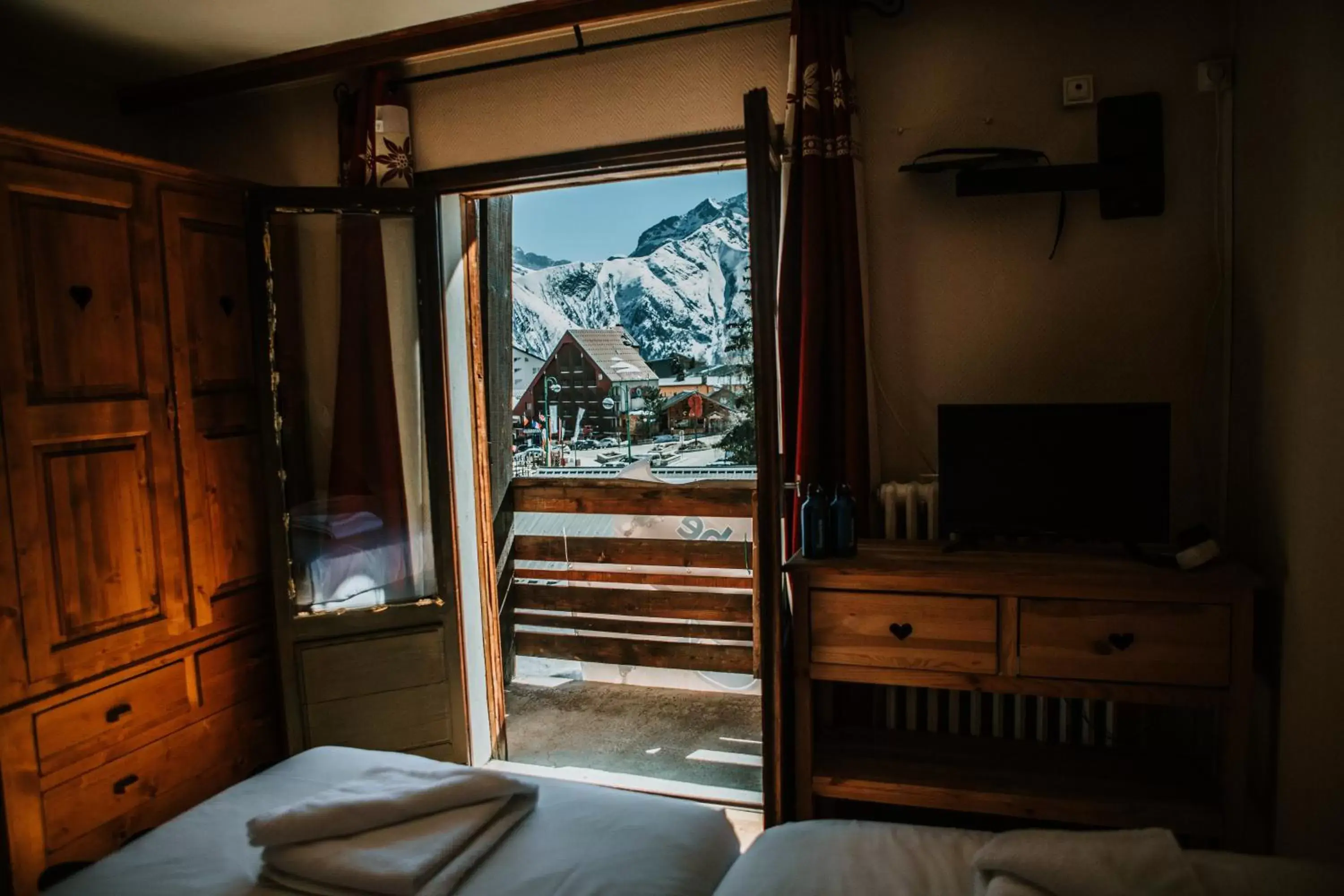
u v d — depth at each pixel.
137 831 2.45
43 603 2.20
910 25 2.43
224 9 2.47
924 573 2.03
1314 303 1.71
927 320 2.49
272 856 1.34
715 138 2.58
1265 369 1.98
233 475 2.78
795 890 1.19
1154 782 2.06
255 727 2.87
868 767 2.18
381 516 2.95
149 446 2.49
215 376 2.72
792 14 2.40
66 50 2.77
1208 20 2.20
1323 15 1.64
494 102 2.82
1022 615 1.99
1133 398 2.33
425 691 2.87
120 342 2.41
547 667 4.03
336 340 2.93
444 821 1.43
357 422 2.94
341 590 2.94
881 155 2.48
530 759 3.07
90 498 2.33
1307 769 1.75
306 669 2.78
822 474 2.50
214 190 2.71
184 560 2.60
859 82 2.48
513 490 3.86
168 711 2.55
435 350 2.84
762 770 2.54
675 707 3.56
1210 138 2.21
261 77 2.92
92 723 2.33
